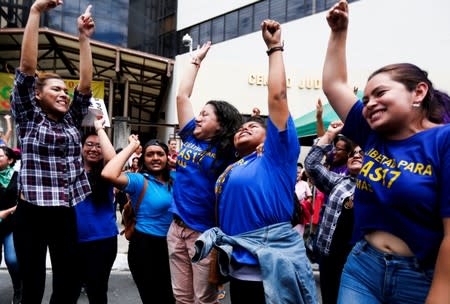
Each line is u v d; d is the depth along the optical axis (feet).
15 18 46.19
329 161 13.16
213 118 10.49
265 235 7.39
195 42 51.37
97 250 11.27
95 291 11.21
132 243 11.50
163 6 53.11
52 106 9.23
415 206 5.11
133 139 11.37
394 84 5.50
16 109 9.07
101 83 41.32
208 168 10.26
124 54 40.22
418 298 5.34
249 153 8.93
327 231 11.23
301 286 7.22
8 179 14.33
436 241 5.10
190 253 10.41
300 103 41.81
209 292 9.98
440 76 38.04
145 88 51.98
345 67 7.02
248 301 7.38
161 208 11.37
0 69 45.68
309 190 21.39
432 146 5.15
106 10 50.31
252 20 47.03
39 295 9.15
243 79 42.42
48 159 9.07
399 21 40.42
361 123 6.53
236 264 7.49
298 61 44.47
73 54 43.55
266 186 7.53
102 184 11.39
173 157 15.58
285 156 7.68
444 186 4.90
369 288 5.84
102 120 12.17
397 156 5.41
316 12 43.42
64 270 9.54
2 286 16.69
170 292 11.44
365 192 5.78
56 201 9.02
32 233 8.95
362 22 42.78
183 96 11.85
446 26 37.93
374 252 5.78
